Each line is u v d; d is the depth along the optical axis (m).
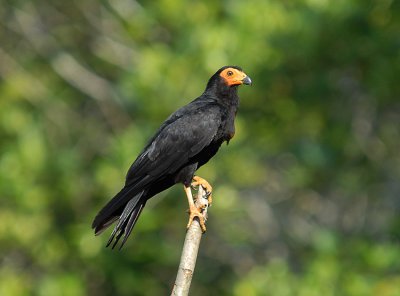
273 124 17.41
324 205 18.75
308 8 16.34
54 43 19.36
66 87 19.28
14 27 19.39
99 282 17.47
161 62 16.64
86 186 17.11
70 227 16.48
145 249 16.45
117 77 19.28
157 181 10.02
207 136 10.00
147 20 18.23
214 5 17.20
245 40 16.34
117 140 16.62
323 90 16.77
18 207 16.50
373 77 16.70
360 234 17.98
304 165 17.66
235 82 10.45
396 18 16.47
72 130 18.67
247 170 17.09
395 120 18.31
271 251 18.62
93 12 19.33
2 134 17.67
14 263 17.34
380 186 18.77
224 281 18.17
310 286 15.16
